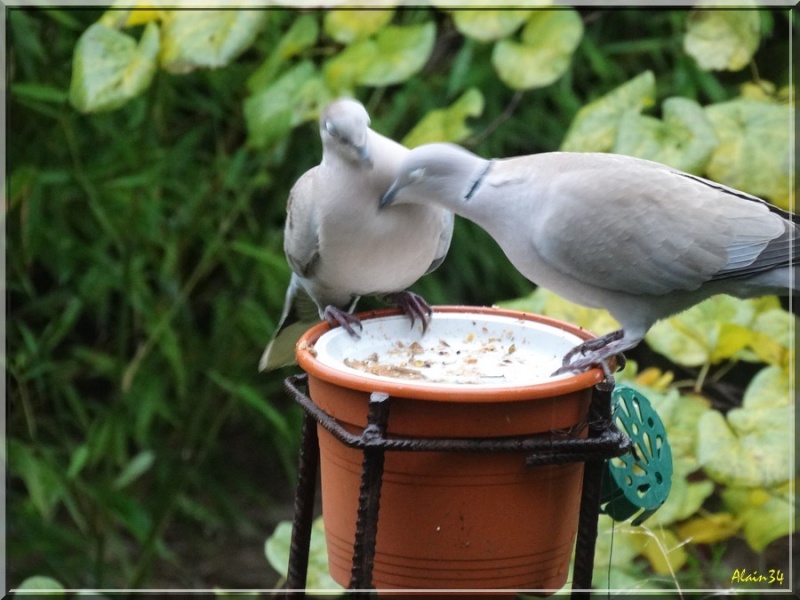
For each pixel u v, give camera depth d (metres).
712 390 8.52
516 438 4.32
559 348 5.05
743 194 5.03
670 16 8.62
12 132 8.52
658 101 8.62
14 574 9.01
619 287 4.96
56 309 9.29
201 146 9.28
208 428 9.55
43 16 8.42
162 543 9.13
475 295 9.90
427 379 4.76
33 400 9.23
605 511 4.95
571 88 9.30
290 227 5.60
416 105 8.64
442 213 5.41
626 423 4.88
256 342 8.85
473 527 4.45
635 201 4.88
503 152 9.79
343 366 4.47
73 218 8.94
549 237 4.91
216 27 6.14
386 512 4.50
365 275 5.42
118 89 6.19
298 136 8.95
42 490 8.08
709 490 6.05
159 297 9.15
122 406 8.62
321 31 7.43
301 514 4.96
